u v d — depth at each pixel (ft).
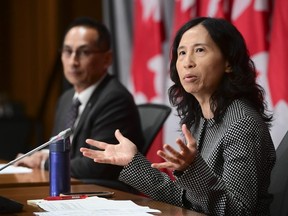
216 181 13.00
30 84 46.52
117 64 35.24
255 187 13.30
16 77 47.50
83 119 22.82
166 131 28.71
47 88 37.68
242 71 14.51
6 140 39.50
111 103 22.61
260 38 25.72
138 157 14.23
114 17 35.63
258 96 14.76
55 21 43.96
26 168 20.97
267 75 25.13
